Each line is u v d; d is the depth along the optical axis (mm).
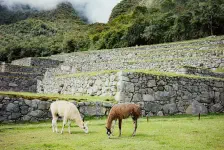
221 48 25297
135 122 7992
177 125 9914
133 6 105188
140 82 13320
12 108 10578
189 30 41250
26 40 82562
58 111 8555
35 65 39938
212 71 20031
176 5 62625
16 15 127938
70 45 64062
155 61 25141
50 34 96000
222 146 6539
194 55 25359
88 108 11914
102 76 15469
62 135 8078
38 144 6672
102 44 54812
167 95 13844
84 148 6281
